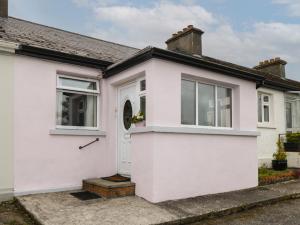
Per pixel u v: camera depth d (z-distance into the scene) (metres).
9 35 7.41
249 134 8.10
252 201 6.46
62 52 7.28
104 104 8.14
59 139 7.25
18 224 5.02
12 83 6.69
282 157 10.97
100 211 5.44
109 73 8.02
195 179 6.83
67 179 7.30
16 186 6.59
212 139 7.29
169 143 6.44
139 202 6.10
